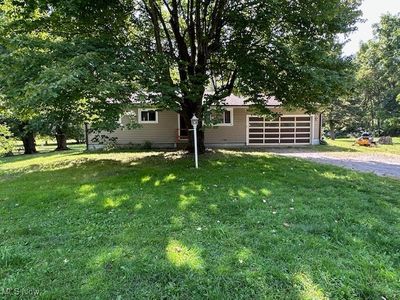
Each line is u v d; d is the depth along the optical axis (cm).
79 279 254
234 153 1159
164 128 1559
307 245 312
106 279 253
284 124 1619
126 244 321
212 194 516
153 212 427
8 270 270
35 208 464
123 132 1551
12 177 761
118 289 238
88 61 573
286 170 750
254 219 390
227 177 657
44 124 855
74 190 568
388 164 894
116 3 782
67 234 354
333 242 321
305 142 1641
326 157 1065
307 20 777
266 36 866
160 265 273
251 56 852
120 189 567
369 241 322
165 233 350
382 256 289
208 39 922
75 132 1562
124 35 912
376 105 2880
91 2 687
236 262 278
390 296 229
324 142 1673
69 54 616
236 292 234
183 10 980
